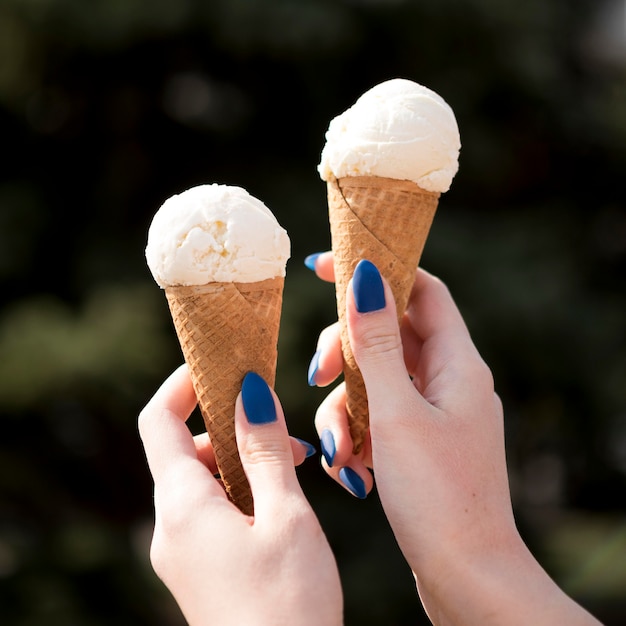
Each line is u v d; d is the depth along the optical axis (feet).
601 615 24.17
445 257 21.91
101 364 18.76
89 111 25.44
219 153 26.07
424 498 4.67
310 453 5.72
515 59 24.25
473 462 4.81
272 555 4.18
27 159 25.71
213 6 21.21
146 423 4.97
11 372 18.93
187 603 4.29
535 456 32.09
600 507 33.42
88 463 24.62
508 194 28.19
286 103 25.55
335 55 22.58
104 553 21.35
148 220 25.32
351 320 5.00
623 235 30.09
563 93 27.61
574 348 23.03
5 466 22.57
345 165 5.27
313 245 22.34
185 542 4.37
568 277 23.81
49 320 20.18
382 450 4.80
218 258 4.83
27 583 20.06
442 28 23.11
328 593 4.15
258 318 4.95
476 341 20.98
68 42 21.45
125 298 20.24
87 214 24.72
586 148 28.78
